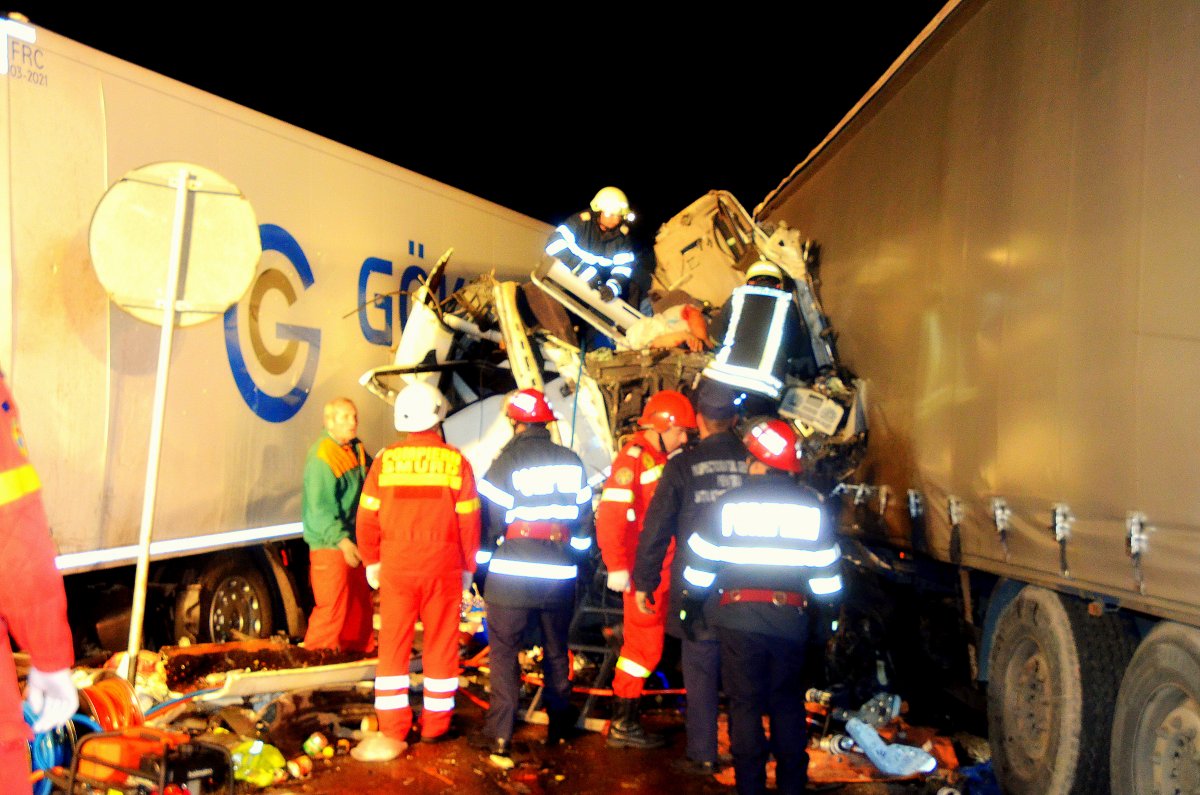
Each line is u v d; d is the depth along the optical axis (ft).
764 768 14.80
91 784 11.22
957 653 20.11
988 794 16.52
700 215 28.73
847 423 22.49
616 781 16.71
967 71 16.97
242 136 20.89
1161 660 11.97
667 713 21.20
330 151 23.73
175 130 19.12
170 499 18.92
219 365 20.18
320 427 23.47
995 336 15.35
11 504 7.70
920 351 18.75
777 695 14.74
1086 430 12.51
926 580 20.21
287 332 22.24
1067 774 13.66
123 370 17.85
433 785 16.11
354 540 22.24
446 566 17.80
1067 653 13.91
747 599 14.62
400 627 17.61
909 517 18.93
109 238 15.89
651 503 16.11
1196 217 10.49
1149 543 11.12
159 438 16.05
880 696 19.97
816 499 15.02
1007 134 15.23
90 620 18.80
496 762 17.19
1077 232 12.92
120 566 18.39
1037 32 14.35
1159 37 11.34
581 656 23.54
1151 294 11.24
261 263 21.36
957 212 17.16
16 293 15.90
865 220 22.89
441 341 25.40
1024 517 14.20
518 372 24.12
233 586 22.21
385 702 17.53
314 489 21.30
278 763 16.16
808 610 15.06
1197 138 10.52
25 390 16.07
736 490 15.08
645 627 18.42
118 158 17.84
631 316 25.16
